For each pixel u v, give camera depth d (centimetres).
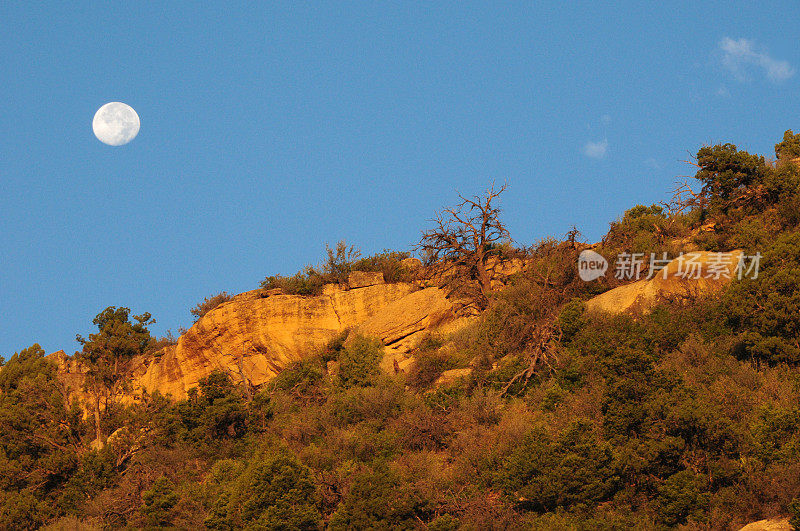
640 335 6956
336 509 5650
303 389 8550
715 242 7962
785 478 4497
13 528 6719
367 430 6844
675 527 4653
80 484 7025
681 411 5012
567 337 7369
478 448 5953
